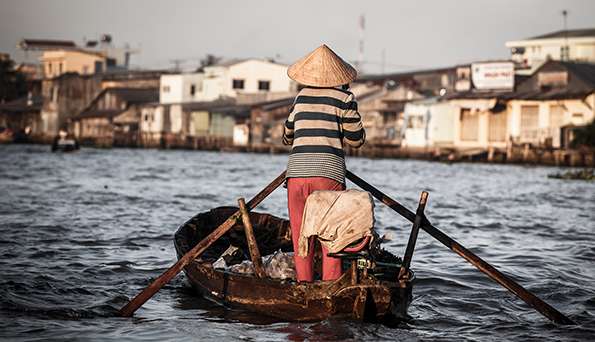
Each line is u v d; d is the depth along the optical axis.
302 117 14.21
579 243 24.95
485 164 93.50
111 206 35.47
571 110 90.62
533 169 82.25
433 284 17.61
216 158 103.12
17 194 41.28
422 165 90.06
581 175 65.19
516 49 120.25
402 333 13.49
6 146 144.25
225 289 15.16
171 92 145.00
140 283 17.56
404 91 114.69
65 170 68.44
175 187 49.84
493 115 97.12
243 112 127.12
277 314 14.29
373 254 14.23
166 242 23.83
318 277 16.86
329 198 13.59
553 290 17.16
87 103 163.00
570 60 110.31
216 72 139.12
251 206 14.89
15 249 21.64
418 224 14.52
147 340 12.89
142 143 142.00
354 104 14.34
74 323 13.99
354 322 13.63
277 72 139.25
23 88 187.12
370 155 108.62
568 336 13.52
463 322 14.45
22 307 14.93
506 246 24.17
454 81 132.38
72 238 24.22
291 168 14.12
